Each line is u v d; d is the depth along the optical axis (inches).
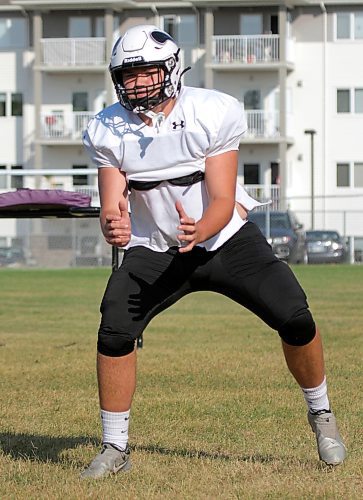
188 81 4680.1
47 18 4712.1
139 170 465.7
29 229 3855.8
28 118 4771.2
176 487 459.2
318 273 2613.2
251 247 470.3
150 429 618.2
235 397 732.7
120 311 463.8
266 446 562.3
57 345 1097.4
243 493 445.4
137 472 487.2
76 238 3383.4
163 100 458.9
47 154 4726.9
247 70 4648.1
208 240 466.9
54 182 4648.1
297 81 4702.3
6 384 811.4
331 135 4690.0
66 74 4739.2
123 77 459.8
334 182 4692.4
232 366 900.6
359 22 4662.9
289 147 4717.0
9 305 1680.6
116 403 476.4
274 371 868.0
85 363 940.6
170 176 462.9
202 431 611.8
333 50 4675.2
